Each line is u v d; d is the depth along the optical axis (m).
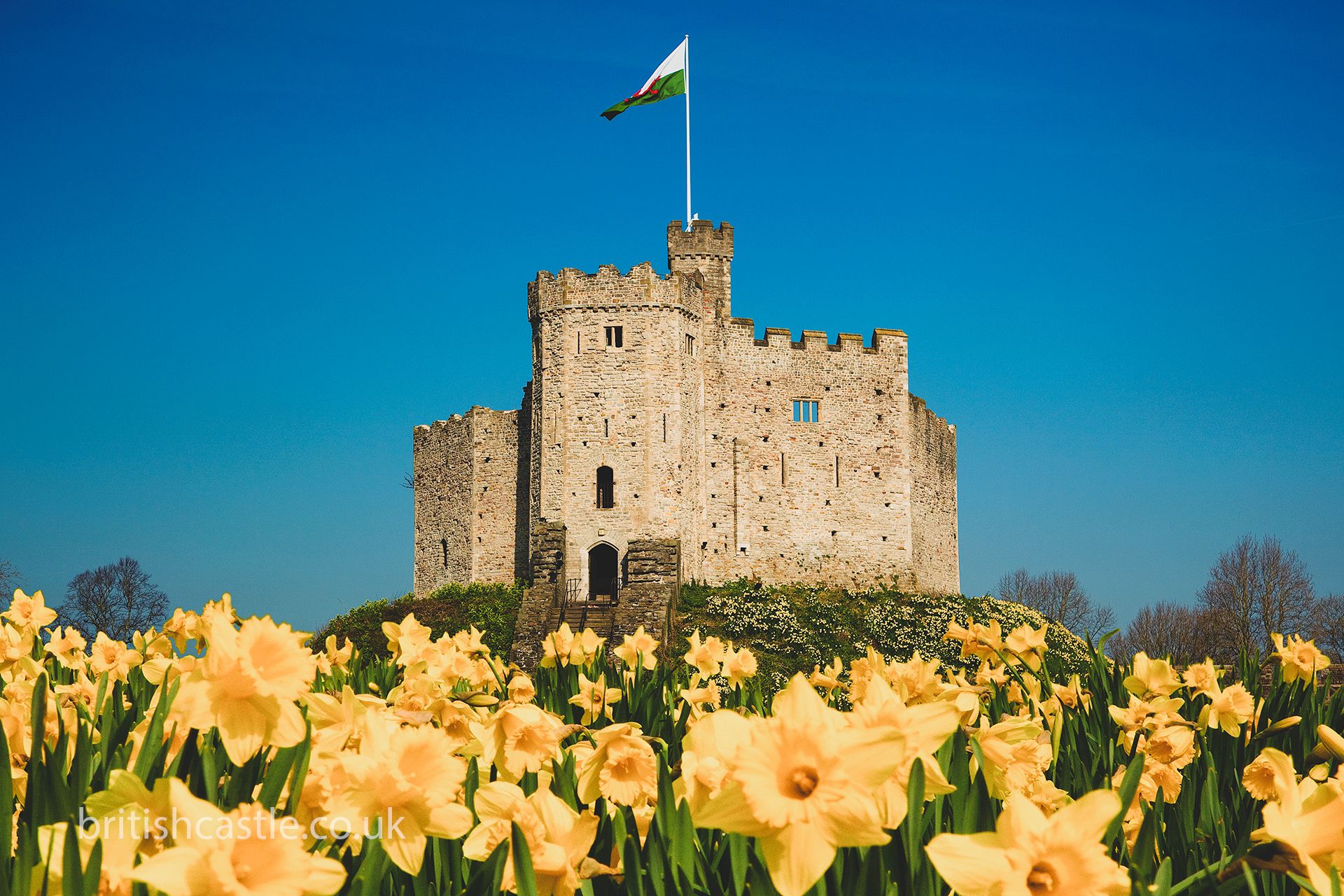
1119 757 8.07
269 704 4.69
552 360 53.66
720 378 56.97
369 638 50.09
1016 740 6.22
